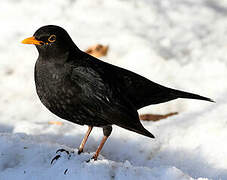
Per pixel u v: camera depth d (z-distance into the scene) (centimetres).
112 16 1589
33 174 840
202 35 1529
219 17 1612
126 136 1090
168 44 1484
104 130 930
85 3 1641
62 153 900
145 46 1448
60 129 1132
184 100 1277
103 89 880
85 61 891
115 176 828
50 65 869
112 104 890
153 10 1616
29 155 910
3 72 1438
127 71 945
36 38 869
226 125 1064
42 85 883
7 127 1205
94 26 1559
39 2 1652
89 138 1099
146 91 948
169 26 1564
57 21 1574
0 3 1644
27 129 1121
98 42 1483
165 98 980
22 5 1639
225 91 1262
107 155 1048
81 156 911
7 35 1541
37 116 1275
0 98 1348
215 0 1698
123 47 1462
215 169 957
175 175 824
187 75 1362
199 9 1648
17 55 1483
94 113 891
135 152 1045
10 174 842
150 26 1559
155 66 1395
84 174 822
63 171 839
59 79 866
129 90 932
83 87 870
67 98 875
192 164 988
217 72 1358
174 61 1414
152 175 831
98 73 884
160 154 1030
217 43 1486
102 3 1650
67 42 876
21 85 1399
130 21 1573
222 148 999
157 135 1077
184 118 1140
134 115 904
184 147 1036
